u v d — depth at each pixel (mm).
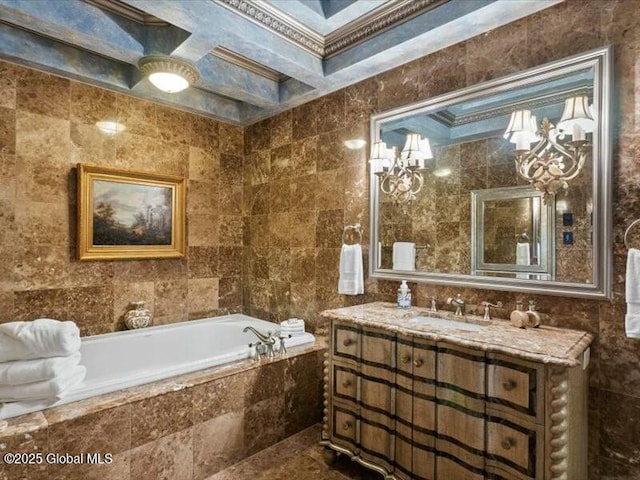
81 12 2014
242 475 2043
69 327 1762
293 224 3164
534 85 1878
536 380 1369
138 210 2906
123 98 2832
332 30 2363
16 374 1608
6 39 2188
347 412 2049
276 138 3307
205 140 3352
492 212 2035
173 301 3152
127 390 1855
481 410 1509
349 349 2045
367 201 2637
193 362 2162
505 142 1993
